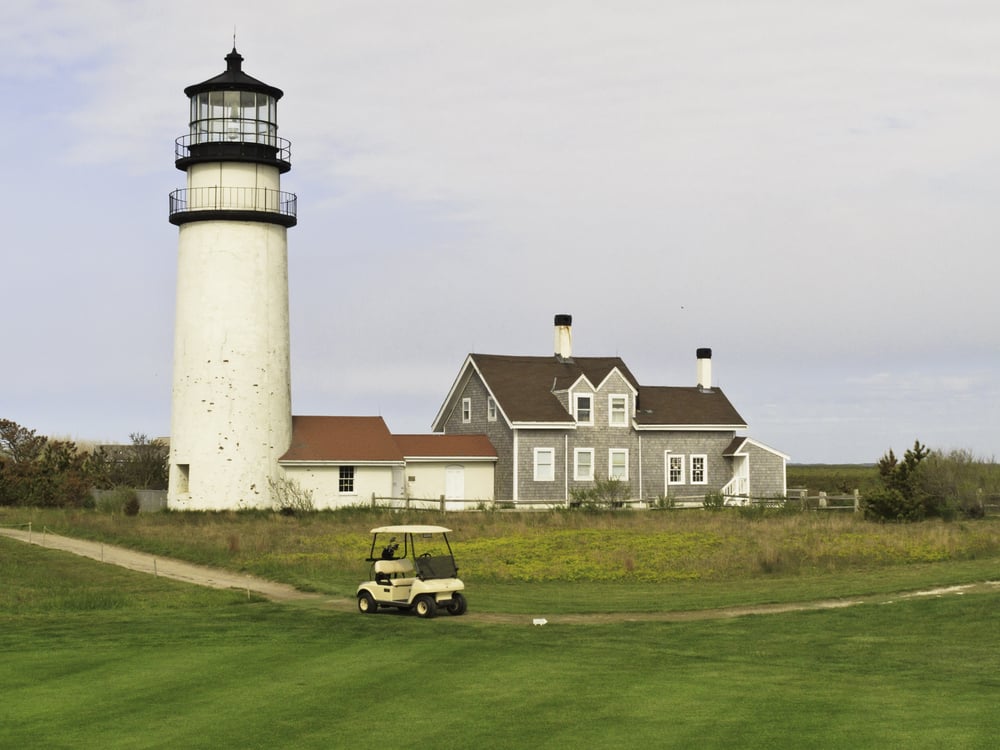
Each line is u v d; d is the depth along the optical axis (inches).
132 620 908.6
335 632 847.1
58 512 1911.9
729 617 934.4
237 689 648.4
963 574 1200.2
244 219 1923.0
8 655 749.3
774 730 554.6
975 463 1979.6
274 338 1957.4
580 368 2407.7
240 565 1274.6
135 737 549.6
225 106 1914.4
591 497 2159.2
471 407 2386.8
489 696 629.9
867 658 756.0
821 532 1582.2
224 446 1913.1
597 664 723.4
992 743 529.7
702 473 2436.0
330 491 2021.4
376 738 546.3
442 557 972.6
